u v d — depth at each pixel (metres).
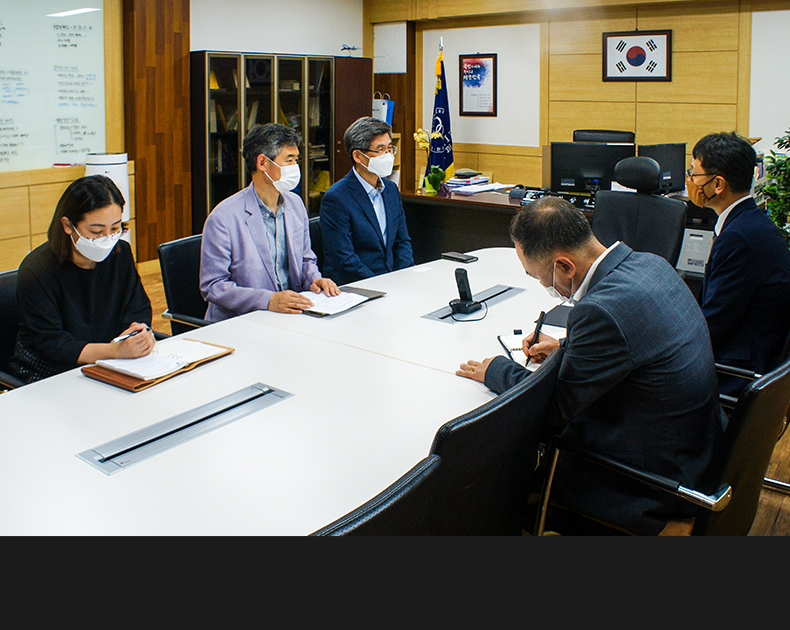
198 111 6.31
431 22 7.88
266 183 2.78
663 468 1.63
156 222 6.27
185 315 2.79
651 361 1.56
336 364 2.02
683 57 6.41
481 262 3.35
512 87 7.50
